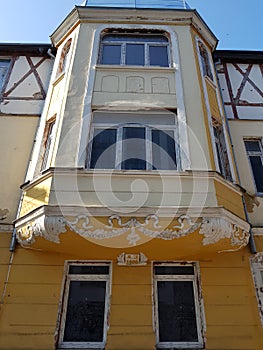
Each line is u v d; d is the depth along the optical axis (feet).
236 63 30.78
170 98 21.48
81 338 16.25
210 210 16.08
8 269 17.66
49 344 15.62
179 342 16.29
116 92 21.62
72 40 26.17
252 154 24.84
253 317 16.76
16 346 15.48
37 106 26.30
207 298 17.19
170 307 17.29
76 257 17.95
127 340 15.80
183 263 18.48
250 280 17.92
